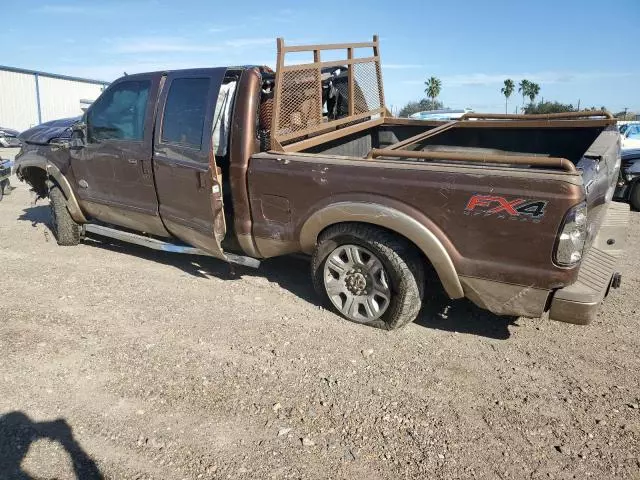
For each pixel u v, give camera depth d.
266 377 3.50
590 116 5.15
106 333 4.10
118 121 5.46
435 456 2.79
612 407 3.23
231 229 4.89
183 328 4.20
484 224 3.52
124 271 5.56
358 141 6.14
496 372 3.62
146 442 2.86
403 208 3.77
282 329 4.19
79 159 5.89
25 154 6.62
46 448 2.80
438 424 3.05
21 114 38.03
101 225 6.29
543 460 2.77
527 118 5.64
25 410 3.12
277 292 4.97
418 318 4.44
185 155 4.76
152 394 3.29
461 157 3.69
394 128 6.36
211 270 5.59
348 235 4.08
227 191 4.87
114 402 3.21
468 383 3.48
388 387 3.41
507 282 3.54
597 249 4.29
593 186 3.60
